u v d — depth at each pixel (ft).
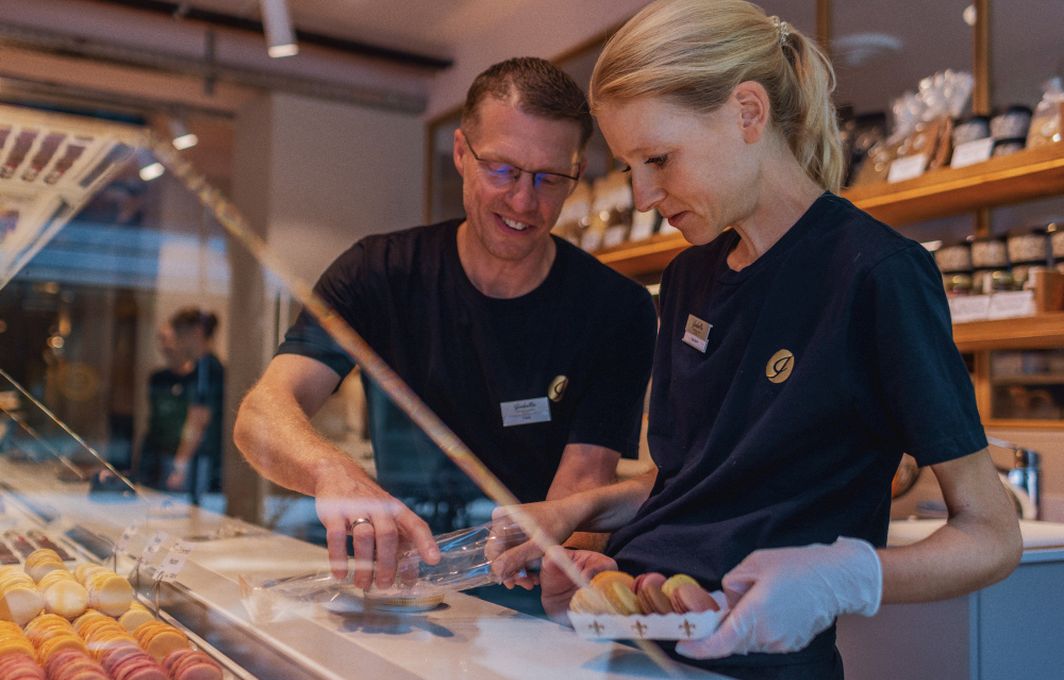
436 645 2.43
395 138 15.67
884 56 8.20
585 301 4.76
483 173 4.30
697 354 3.33
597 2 11.56
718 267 3.42
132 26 13.80
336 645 2.46
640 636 2.33
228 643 2.70
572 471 4.63
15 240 4.03
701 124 2.90
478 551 2.85
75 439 3.63
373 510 2.89
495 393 4.69
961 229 7.69
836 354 2.81
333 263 5.01
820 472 2.90
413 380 4.80
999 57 7.27
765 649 2.33
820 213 3.06
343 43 14.10
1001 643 4.57
